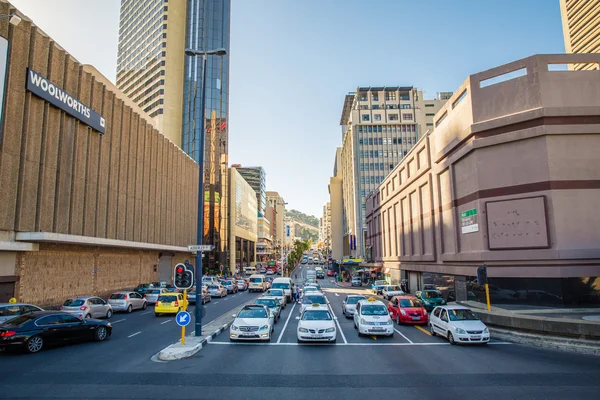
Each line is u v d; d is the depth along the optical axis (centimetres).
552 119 2173
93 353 1349
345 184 10812
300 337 1525
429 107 9631
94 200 3048
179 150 5206
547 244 2111
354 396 888
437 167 3134
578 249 2059
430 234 3325
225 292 4175
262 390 931
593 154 2161
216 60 9462
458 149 2714
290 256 11681
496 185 2336
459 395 890
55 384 970
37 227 2408
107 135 3284
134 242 3628
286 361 1236
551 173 2144
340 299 3891
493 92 2400
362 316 1748
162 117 9019
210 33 9575
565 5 5041
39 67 2458
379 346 1499
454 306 1692
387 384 982
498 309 2075
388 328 1673
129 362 1214
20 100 2295
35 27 2422
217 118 9219
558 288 2066
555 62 2258
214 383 987
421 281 3766
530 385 969
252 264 11931
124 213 3569
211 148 8969
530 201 2197
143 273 4250
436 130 3150
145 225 4038
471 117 2464
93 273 3216
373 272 6016
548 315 1862
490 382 997
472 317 1617
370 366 1173
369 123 9150
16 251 2380
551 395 887
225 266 8381
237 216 9488
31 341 1344
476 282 2469
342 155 11631
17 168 2266
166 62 9269
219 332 1772
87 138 2967
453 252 2819
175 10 9562
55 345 1473
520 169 2253
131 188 3738
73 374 1068
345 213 10794
